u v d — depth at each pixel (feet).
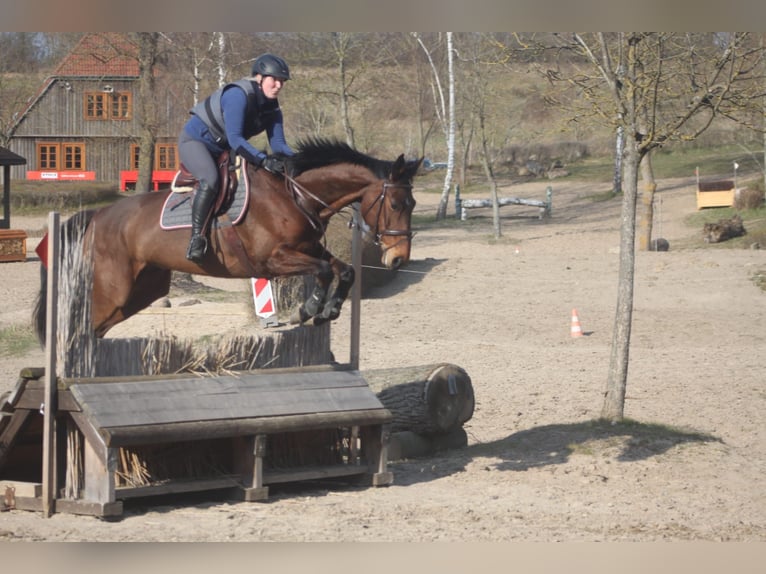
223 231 24.40
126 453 23.58
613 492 26.14
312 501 24.56
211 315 57.36
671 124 31.37
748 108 30.81
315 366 26.30
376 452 26.50
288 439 26.30
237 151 23.91
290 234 24.22
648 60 31.99
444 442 31.35
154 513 23.07
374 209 24.25
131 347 23.43
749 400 39.24
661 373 44.91
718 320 60.34
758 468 29.40
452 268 79.46
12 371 45.21
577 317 56.49
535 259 84.99
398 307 64.23
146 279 26.86
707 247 91.50
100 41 80.07
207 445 25.04
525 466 28.94
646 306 65.57
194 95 77.97
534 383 42.68
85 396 21.99
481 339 54.90
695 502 25.40
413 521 22.56
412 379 30.42
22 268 80.53
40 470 25.86
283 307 38.22
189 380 23.70
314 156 24.77
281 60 24.85
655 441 31.50
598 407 37.68
